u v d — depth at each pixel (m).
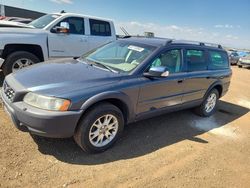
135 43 4.89
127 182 3.34
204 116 6.26
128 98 4.02
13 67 6.53
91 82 3.72
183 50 5.14
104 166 3.60
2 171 3.19
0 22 7.29
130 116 4.23
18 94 3.48
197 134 5.17
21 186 3.01
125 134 4.64
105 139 3.96
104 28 8.52
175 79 4.82
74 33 7.73
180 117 5.95
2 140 3.81
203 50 5.76
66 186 3.11
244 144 5.04
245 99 9.03
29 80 3.66
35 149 3.73
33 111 3.29
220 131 5.54
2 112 4.66
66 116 3.34
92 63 4.55
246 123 6.34
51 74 3.83
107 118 3.86
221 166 4.07
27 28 7.00
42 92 3.37
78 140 3.66
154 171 3.66
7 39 6.36
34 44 6.80
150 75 4.21
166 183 3.44
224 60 6.57
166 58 4.73
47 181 3.15
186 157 4.18
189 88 5.28
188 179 3.60
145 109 4.46
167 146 4.45
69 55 7.62
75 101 3.40
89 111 3.60
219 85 6.28
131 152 4.07
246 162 4.34
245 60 23.08
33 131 3.41
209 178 3.70
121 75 4.07
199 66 5.59
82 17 7.92
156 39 5.18
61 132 3.41
